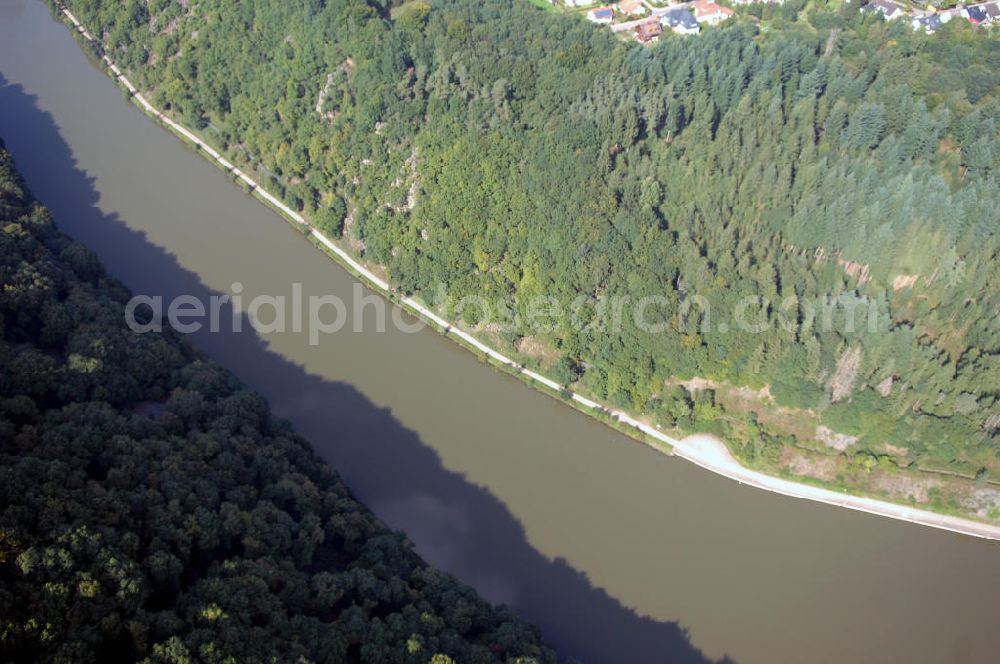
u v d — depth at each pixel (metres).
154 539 183.75
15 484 178.62
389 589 199.88
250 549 194.38
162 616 169.88
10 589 163.75
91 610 165.00
